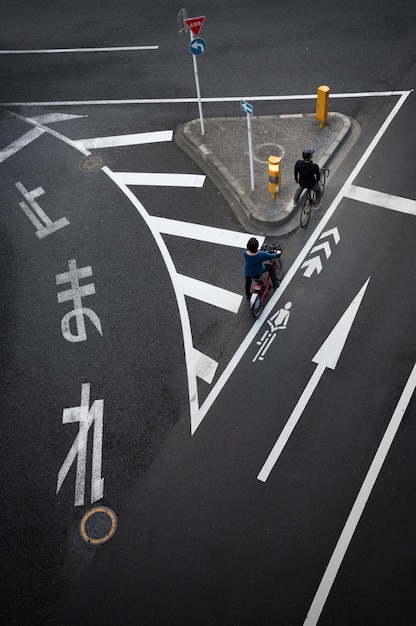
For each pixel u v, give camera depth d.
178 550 9.05
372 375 10.50
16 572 9.08
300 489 9.40
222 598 8.55
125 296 12.46
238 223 13.55
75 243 13.71
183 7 20.23
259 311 11.65
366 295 11.64
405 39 17.22
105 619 8.57
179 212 14.05
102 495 9.71
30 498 9.80
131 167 15.40
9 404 11.02
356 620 8.17
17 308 12.57
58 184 15.23
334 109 15.73
